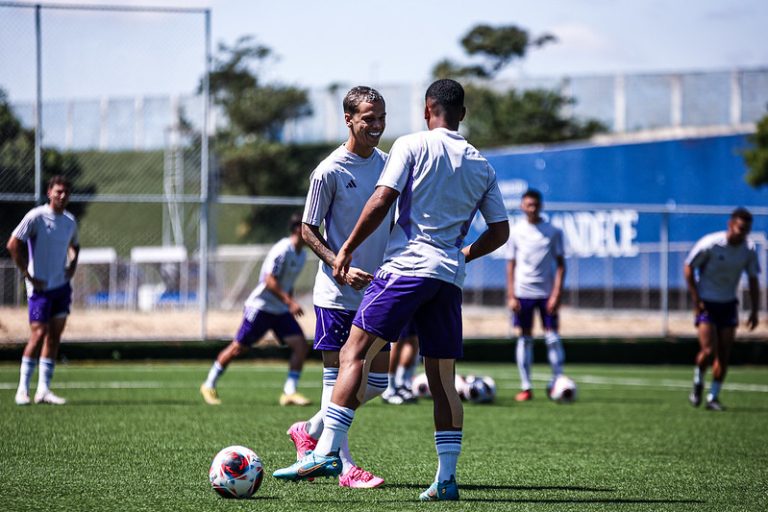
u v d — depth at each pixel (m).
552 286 25.22
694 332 46.06
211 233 57.56
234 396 24.39
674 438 17.48
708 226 52.91
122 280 61.31
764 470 13.80
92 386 26.50
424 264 10.54
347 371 10.65
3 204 44.25
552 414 21.42
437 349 10.78
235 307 59.09
